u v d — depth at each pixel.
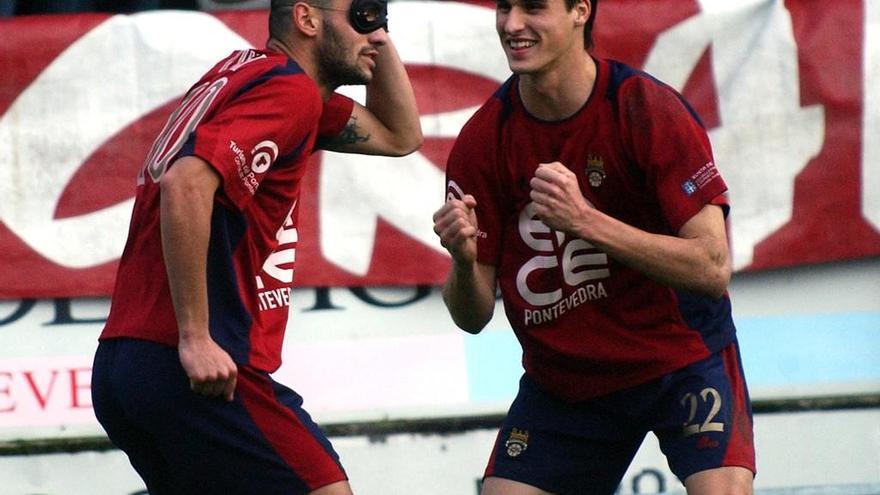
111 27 19.69
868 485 19.80
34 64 19.56
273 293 14.19
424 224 19.77
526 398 15.32
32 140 19.58
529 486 14.91
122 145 19.62
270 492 13.85
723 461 14.00
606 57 19.70
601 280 14.45
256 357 13.77
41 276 19.55
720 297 14.43
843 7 19.73
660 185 13.91
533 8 13.68
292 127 13.54
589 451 14.98
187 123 13.46
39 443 19.45
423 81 19.78
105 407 13.97
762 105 19.75
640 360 14.47
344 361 19.78
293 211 14.38
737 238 19.70
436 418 19.72
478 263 14.79
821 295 19.97
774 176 19.73
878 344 19.94
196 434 13.61
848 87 19.67
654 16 19.72
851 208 19.70
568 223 13.38
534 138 14.29
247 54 14.17
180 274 12.96
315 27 14.29
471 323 15.08
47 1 21.34
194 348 13.09
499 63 19.83
